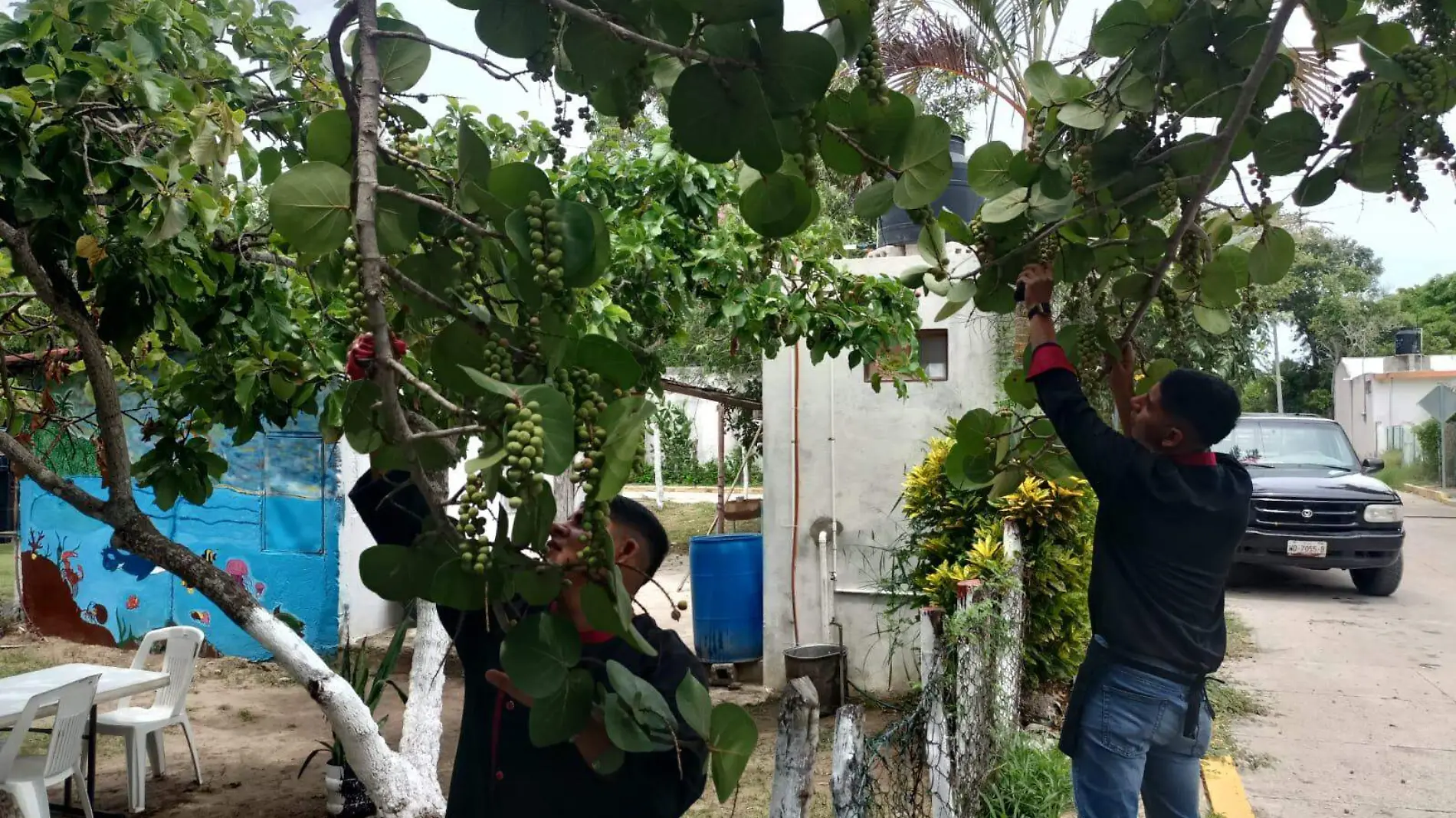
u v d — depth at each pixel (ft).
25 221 9.44
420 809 10.86
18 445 9.88
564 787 6.79
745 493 46.47
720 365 39.91
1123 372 9.97
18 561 32.04
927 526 22.13
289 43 12.07
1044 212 8.04
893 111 5.77
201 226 10.39
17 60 9.30
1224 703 21.49
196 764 19.29
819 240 18.43
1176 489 9.27
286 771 20.17
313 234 5.14
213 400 12.26
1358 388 107.96
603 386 4.81
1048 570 19.56
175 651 19.48
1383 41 6.89
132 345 10.30
